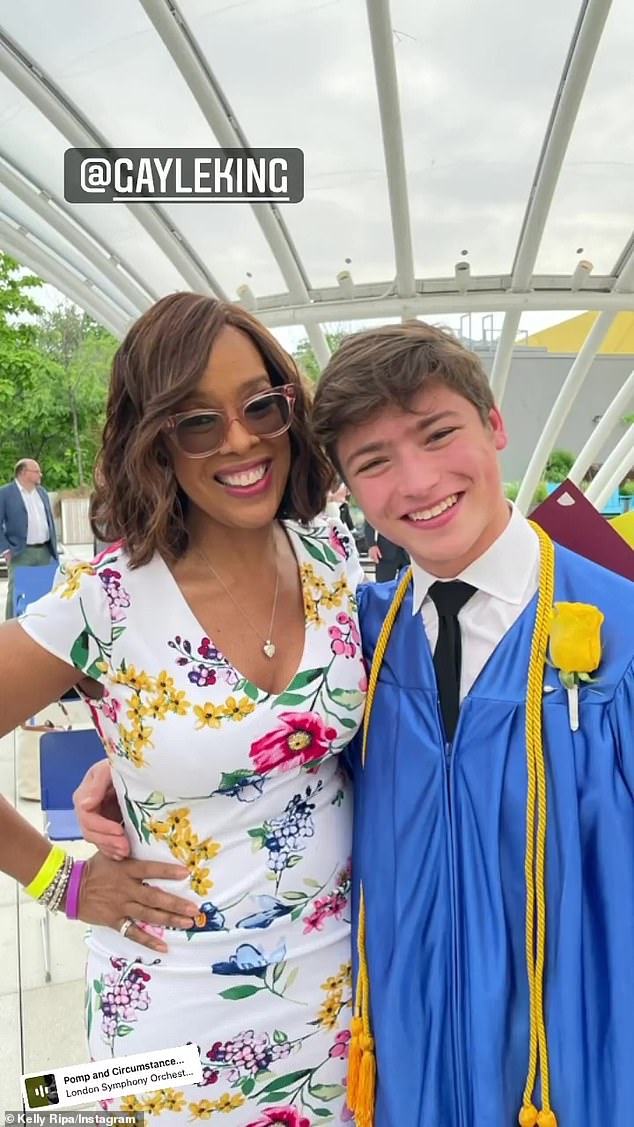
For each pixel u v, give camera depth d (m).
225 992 1.38
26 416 24.22
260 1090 1.42
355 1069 1.38
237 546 1.42
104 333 25.83
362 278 8.73
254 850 1.39
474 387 1.27
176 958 1.40
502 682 1.29
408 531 1.30
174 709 1.33
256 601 1.43
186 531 1.42
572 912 1.16
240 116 6.38
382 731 1.44
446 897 1.30
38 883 1.46
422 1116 1.29
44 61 5.88
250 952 1.39
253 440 1.32
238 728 1.33
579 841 1.17
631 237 7.89
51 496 19.72
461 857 1.29
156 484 1.33
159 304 1.33
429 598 1.42
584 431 27.61
